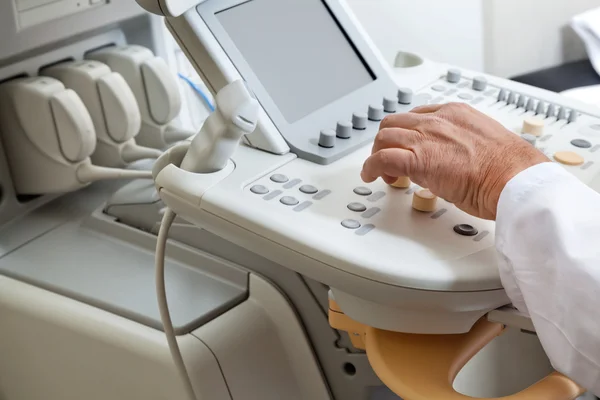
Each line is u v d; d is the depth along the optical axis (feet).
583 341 1.57
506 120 2.40
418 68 2.75
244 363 2.38
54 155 2.68
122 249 2.66
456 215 1.90
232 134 1.97
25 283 2.51
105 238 2.72
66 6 2.64
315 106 2.31
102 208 2.81
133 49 2.94
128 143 2.87
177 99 2.96
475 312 1.78
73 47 2.86
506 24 4.48
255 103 1.98
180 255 2.61
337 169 2.10
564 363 1.61
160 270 2.12
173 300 2.42
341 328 2.14
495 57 4.53
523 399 1.72
